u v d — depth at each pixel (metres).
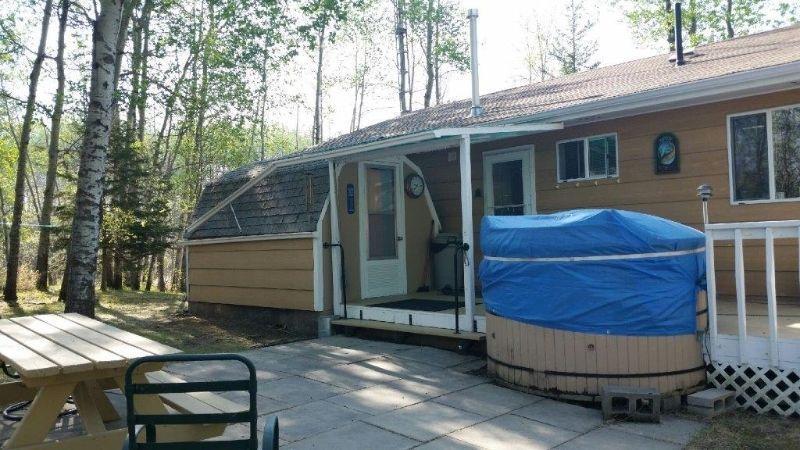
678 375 5.20
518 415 5.04
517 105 9.69
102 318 10.77
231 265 10.45
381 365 6.82
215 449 3.00
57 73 14.75
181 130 21.59
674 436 4.53
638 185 8.22
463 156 7.23
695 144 7.69
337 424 4.83
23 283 16.08
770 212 7.12
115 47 9.23
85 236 8.73
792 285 7.07
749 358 5.18
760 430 4.64
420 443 4.40
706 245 5.36
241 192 10.84
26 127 13.98
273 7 12.80
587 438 4.50
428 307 8.34
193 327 9.75
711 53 9.55
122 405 5.36
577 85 10.27
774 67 6.31
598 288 5.25
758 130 7.22
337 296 8.89
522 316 5.66
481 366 6.68
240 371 6.67
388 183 9.91
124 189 14.71
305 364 6.93
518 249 5.67
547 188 9.27
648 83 8.02
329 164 9.03
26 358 3.60
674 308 5.20
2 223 19.56
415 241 10.20
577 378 5.33
